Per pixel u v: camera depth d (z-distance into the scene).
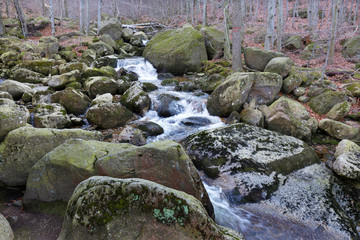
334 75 9.60
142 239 2.20
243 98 6.96
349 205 3.78
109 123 6.24
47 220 3.11
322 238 3.21
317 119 6.57
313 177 4.35
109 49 14.55
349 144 4.86
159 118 7.21
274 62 8.25
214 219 3.39
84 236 2.27
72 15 30.86
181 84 10.01
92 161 3.30
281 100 6.45
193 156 4.86
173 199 2.26
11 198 3.55
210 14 26.30
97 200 2.33
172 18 24.09
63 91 7.16
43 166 3.32
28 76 9.65
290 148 4.90
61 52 13.13
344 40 14.47
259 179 4.15
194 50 11.90
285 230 3.32
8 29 17.23
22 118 4.11
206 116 7.13
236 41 9.88
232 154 4.61
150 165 3.20
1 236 2.52
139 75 11.75
